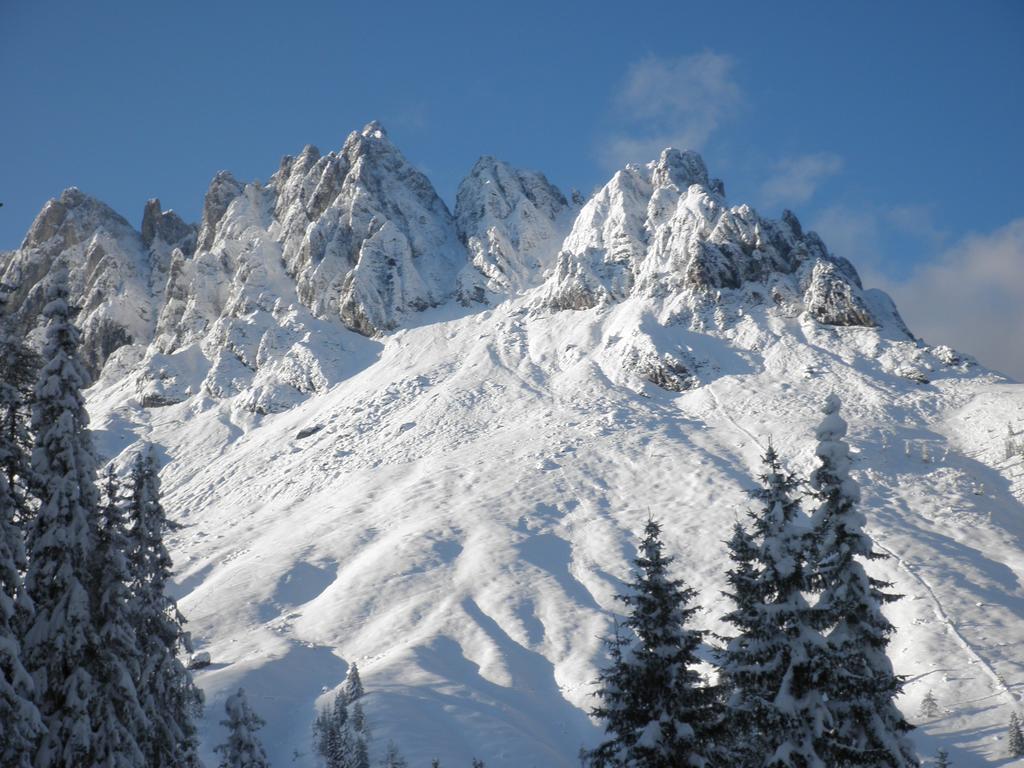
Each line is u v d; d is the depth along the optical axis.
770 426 162.62
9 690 20.02
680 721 19.31
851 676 18.02
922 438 156.00
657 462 149.00
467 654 93.06
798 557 18.69
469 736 69.00
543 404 187.88
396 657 88.88
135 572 28.98
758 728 18.62
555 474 147.62
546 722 78.56
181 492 184.50
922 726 69.81
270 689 78.88
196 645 100.75
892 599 19.28
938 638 85.31
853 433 155.88
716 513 125.38
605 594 105.88
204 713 68.50
